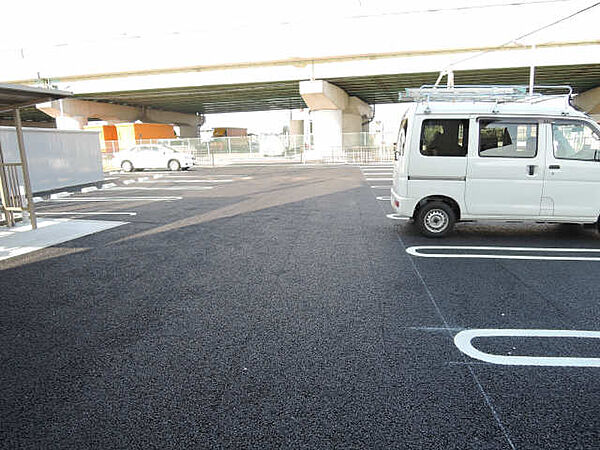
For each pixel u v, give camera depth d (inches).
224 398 111.5
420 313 163.2
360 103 1712.6
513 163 262.5
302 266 225.3
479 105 264.7
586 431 97.5
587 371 122.1
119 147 1385.3
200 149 1368.1
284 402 109.4
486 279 201.3
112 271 222.5
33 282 207.6
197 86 1240.8
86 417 104.9
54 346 142.2
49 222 360.2
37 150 557.3
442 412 104.6
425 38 1018.7
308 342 141.6
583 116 255.4
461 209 274.2
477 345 138.0
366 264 227.5
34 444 95.6
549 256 238.2
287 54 1114.1
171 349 138.5
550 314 160.7
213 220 362.0
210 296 184.4
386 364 127.1
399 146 295.4
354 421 101.7
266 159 1381.6
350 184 630.5
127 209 431.5
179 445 94.5
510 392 112.7
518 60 992.2
